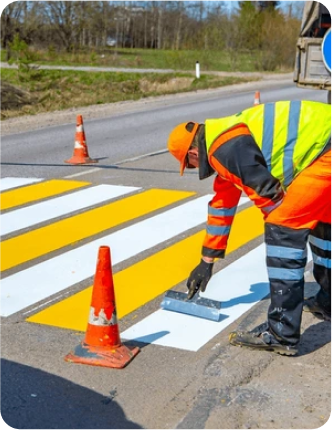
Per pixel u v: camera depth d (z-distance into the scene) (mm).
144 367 3912
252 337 4129
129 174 9688
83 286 5246
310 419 3346
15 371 3859
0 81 21141
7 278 5414
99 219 7172
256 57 41781
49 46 44156
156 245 6250
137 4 55750
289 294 3982
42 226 6910
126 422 3346
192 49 45344
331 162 3818
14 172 9852
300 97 23094
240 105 20406
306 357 4066
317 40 11664
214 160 3943
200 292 5082
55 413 3426
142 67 42094
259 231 6738
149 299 4945
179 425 3309
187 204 7820
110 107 20250
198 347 4168
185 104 21031
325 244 4477
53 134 14281
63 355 4062
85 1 46438
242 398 3553
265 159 3881
